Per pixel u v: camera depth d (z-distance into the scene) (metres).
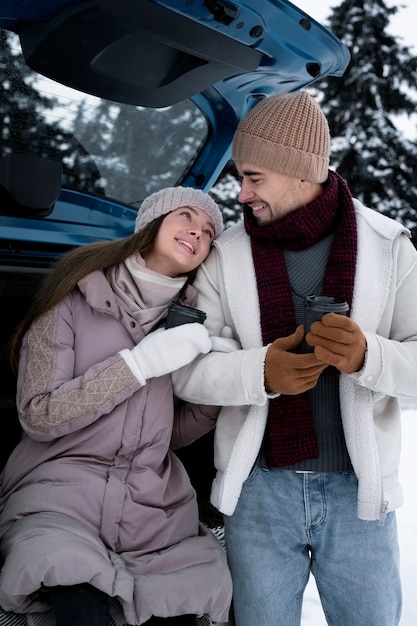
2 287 1.99
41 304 1.83
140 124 2.62
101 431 1.75
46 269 2.14
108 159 2.65
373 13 10.87
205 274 1.88
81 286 1.82
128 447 1.75
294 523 1.72
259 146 1.67
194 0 1.79
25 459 1.79
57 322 1.80
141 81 2.16
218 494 1.72
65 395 1.68
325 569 1.75
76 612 1.45
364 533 1.70
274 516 1.73
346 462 1.69
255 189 1.73
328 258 1.71
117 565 1.57
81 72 2.12
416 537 3.31
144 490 1.72
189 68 2.11
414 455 4.54
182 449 2.23
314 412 1.70
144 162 2.75
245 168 1.72
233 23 1.91
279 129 1.66
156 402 1.80
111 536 1.65
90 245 1.92
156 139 2.70
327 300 1.53
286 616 1.79
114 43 1.99
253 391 1.61
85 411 1.68
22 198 2.28
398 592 1.77
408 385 1.61
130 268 1.86
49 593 1.53
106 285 1.84
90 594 1.48
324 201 1.69
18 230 2.31
